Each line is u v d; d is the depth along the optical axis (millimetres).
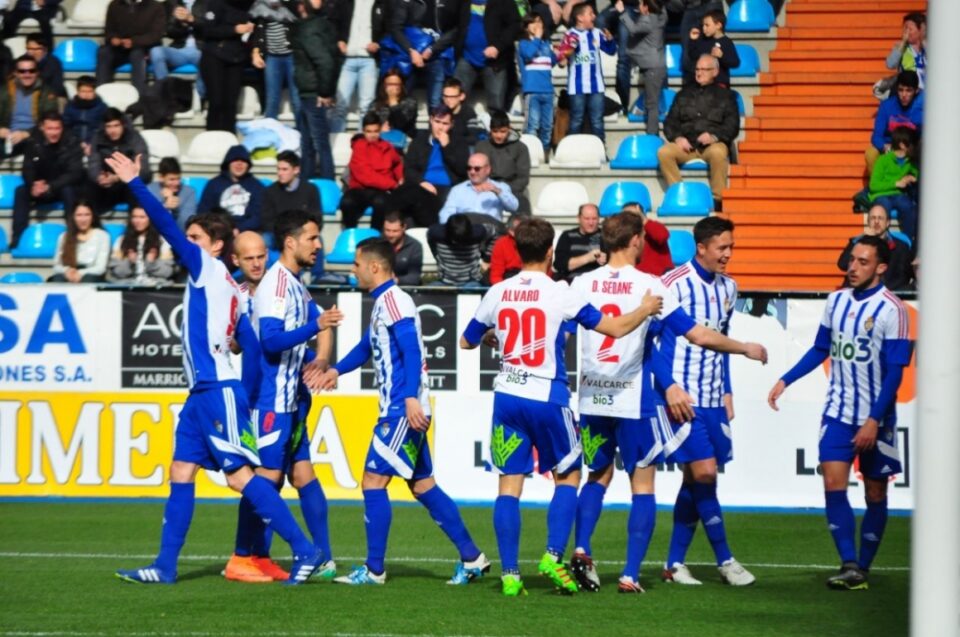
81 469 47125
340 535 40250
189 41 67062
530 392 29344
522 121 64562
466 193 55469
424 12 63188
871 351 32000
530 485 46844
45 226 60062
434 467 46250
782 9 69312
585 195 60500
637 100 65438
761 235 59688
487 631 25906
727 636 25859
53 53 68625
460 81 60219
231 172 55500
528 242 29562
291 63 63531
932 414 17125
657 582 32500
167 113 65875
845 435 32312
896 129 56938
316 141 61250
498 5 62375
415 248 52062
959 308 17031
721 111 60219
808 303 45188
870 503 32656
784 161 63062
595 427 30547
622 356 30172
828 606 29328
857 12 68750
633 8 63594
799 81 65812
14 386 47281
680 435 31078
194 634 25531
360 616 27344
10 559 35500
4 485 47406
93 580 31969
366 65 64750
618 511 45875
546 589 31078
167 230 30047
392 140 62250
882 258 32000
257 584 31422
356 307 45719
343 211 58375
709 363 32094
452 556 36531
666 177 60750
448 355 45938
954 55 17031
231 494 47875
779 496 45469
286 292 31438
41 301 47125
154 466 46938
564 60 64312
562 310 29172
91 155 59375
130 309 46875
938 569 17062
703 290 32250
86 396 47031
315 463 46469
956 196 17016
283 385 31719
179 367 46781
